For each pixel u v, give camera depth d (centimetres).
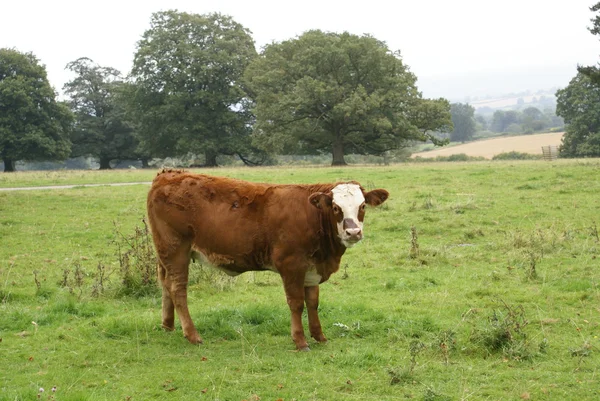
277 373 667
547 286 1032
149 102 6656
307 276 770
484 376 649
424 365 674
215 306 964
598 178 2417
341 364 691
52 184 3089
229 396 607
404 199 2089
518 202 1931
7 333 826
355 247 1423
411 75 5584
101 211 1997
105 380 657
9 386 637
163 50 6544
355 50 5366
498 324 753
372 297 1008
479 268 1194
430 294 1003
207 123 6594
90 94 8069
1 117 6456
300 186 782
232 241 778
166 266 813
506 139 12450
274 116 5516
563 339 762
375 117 5225
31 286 1116
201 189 806
